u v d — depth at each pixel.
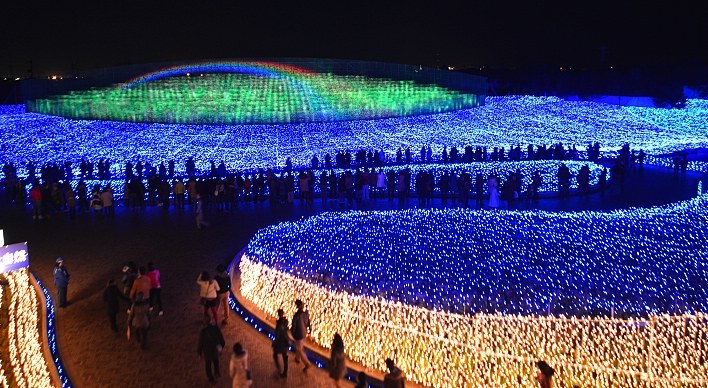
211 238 22.80
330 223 23.75
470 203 28.73
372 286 17.12
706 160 39.38
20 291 16.92
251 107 54.19
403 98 56.25
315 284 17.08
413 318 14.59
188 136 47.25
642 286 16.77
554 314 15.20
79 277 18.70
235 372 11.36
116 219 25.95
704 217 23.36
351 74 59.34
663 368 12.57
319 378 12.75
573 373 12.47
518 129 50.00
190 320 15.48
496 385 12.18
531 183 27.97
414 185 31.78
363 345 13.49
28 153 41.75
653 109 59.00
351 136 47.28
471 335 13.80
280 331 12.64
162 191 27.44
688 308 15.36
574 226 22.59
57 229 24.44
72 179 35.16
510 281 17.31
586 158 39.72
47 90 57.72
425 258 19.34
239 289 17.23
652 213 24.31
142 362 13.45
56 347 14.12
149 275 15.52
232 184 26.84
